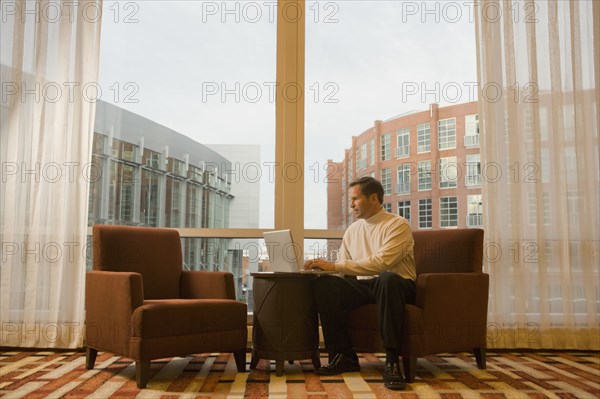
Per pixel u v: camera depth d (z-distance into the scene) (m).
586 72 3.92
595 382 2.76
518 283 3.73
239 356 3.01
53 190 3.67
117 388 2.59
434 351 2.87
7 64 3.76
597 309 3.77
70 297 3.64
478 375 2.93
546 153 3.85
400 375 2.70
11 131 3.71
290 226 3.98
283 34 4.11
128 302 2.71
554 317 3.77
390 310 2.74
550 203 3.82
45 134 3.72
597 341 3.73
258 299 3.01
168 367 3.12
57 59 3.77
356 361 3.05
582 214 3.80
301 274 2.98
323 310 2.99
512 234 3.77
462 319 3.01
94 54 3.78
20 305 3.66
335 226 4.07
